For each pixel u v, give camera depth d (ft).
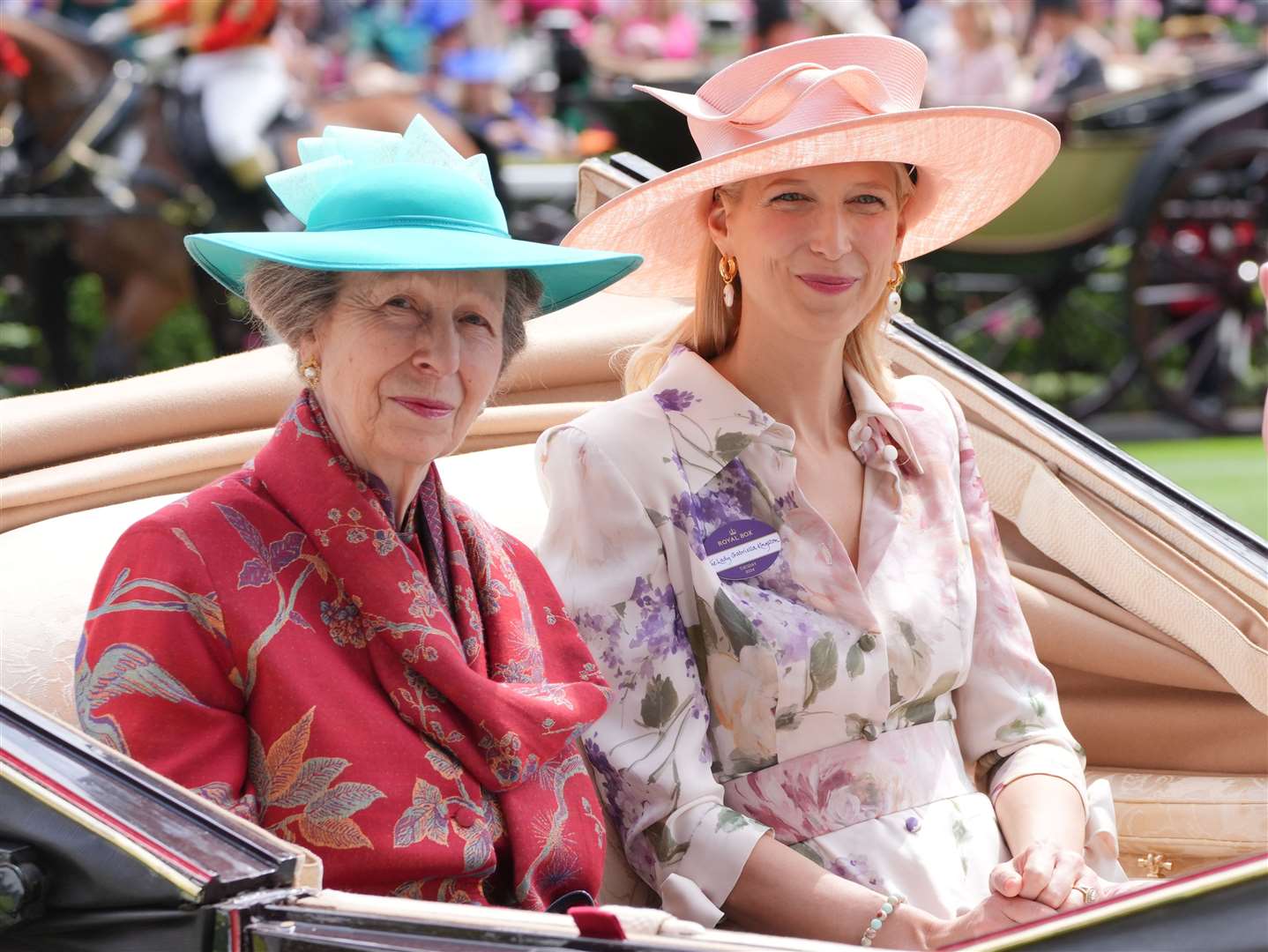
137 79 33.50
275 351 10.45
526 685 7.48
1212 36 38.83
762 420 8.80
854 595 8.68
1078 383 37.55
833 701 8.58
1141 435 34.68
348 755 6.73
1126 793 10.36
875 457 9.21
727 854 8.18
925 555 9.14
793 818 8.55
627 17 41.81
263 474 7.06
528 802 7.33
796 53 9.09
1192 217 33.53
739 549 8.70
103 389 9.74
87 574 8.21
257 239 6.79
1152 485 10.54
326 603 6.95
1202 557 10.05
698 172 8.49
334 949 5.55
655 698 8.46
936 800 8.80
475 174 7.47
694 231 9.55
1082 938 5.19
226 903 5.64
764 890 8.15
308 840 6.69
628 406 8.87
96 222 33.37
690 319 9.45
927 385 9.97
